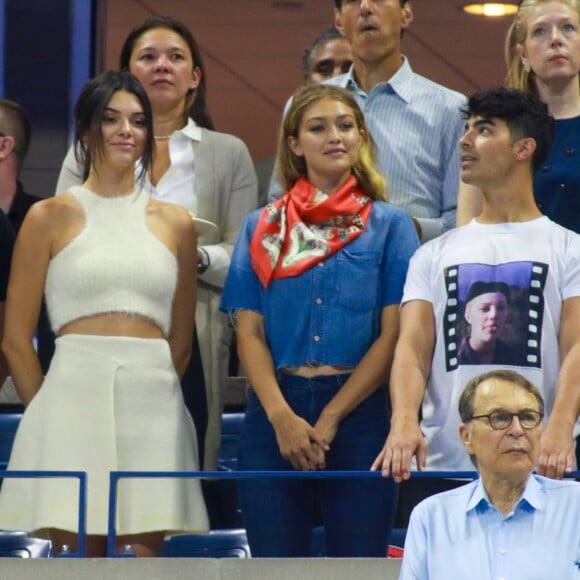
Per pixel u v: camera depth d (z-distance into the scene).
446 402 20.11
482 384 17.73
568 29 22.47
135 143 21.30
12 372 21.06
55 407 20.56
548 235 20.41
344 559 19.47
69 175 23.52
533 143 20.56
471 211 21.98
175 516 20.42
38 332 23.27
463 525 17.61
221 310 21.33
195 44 24.48
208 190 24.02
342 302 20.75
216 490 22.80
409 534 17.80
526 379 18.28
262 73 29.64
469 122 20.75
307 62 26.62
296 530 20.39
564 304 20.08
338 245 20.94
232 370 26.59
